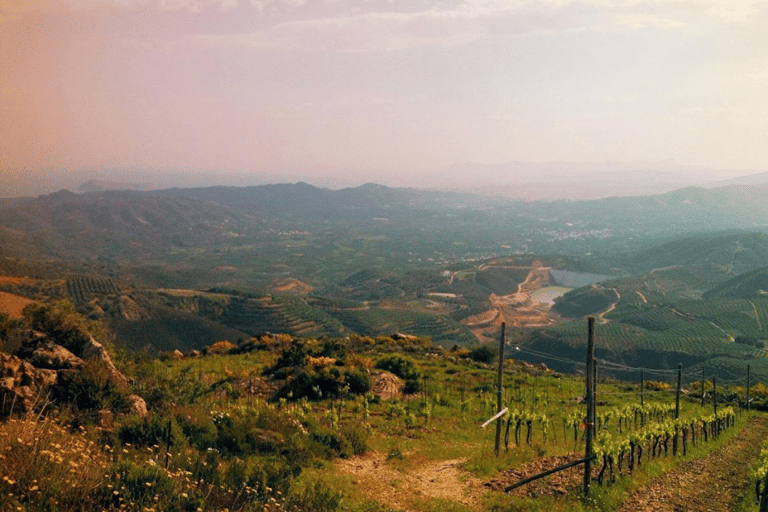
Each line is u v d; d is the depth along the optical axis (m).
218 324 190.38
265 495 10.16
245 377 29.39
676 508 14.67
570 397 36.53
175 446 12.50
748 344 170.62
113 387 14.20
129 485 8.54
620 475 16.59
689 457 21.91
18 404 11.58
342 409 25.38
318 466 15.52
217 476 10.35
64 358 14.28
